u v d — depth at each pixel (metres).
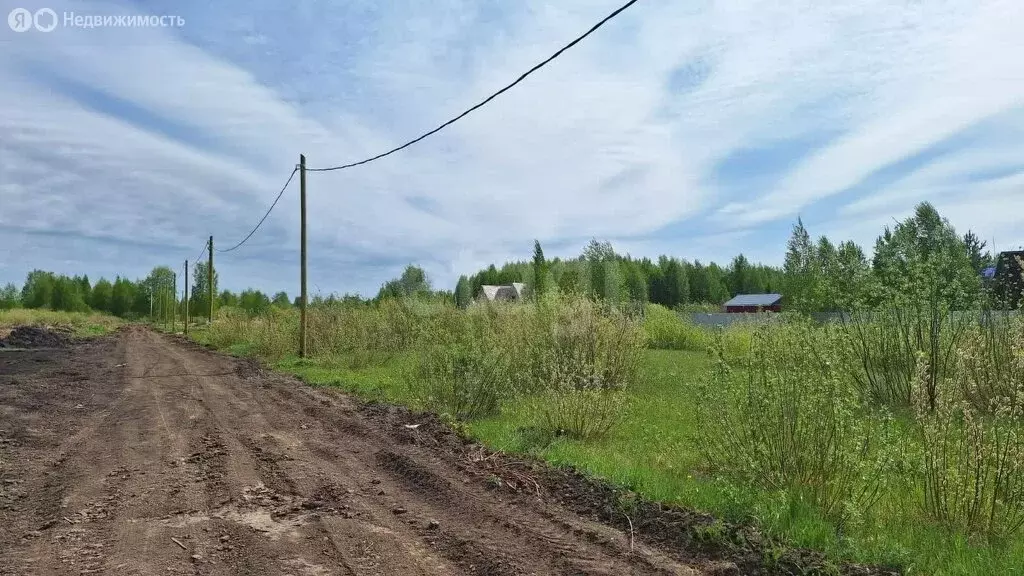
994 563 4.04
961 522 4.77
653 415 9.20
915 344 8.90
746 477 5.64
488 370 9.91
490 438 7.93
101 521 5.16
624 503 5.10
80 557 4.39
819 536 4.37
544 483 5.88
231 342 29.42
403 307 22.03
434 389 10.01
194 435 8.56
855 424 5.43
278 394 12.60
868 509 5.00
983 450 4.87
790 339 6.73
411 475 6.39
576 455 6.83
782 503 4.90
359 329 20.27
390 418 9.42
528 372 10.25
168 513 5.34
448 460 6.88
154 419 9.85
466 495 5.66
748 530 4.46
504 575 4.02
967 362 7.29
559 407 8.32
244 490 5.98
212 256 43.94
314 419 9.75
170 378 15.74
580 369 9.46
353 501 5.62
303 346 20.58
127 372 17.31
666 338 22.98
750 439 5.79
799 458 5.38
